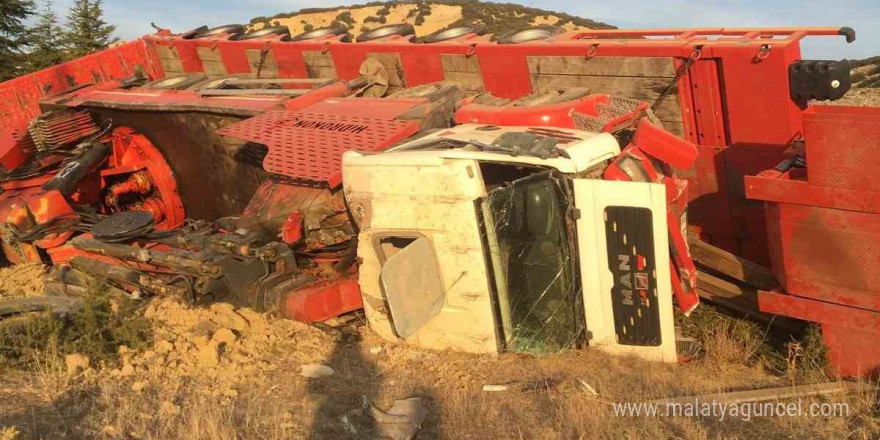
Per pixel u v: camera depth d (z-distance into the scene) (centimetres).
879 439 445
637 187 535
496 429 467
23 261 945
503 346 588
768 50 659
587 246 558
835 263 519
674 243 566
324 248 729
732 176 727
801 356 551
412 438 457
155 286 704
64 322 614
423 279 580
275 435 446
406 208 587
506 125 686
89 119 1070
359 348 624
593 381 530
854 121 487
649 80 752
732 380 546
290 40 1158
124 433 445
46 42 2516
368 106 807
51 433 439
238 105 892
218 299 691
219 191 970
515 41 876
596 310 570
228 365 558
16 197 948
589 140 582
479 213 559
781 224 538
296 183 742
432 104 764
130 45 1331
